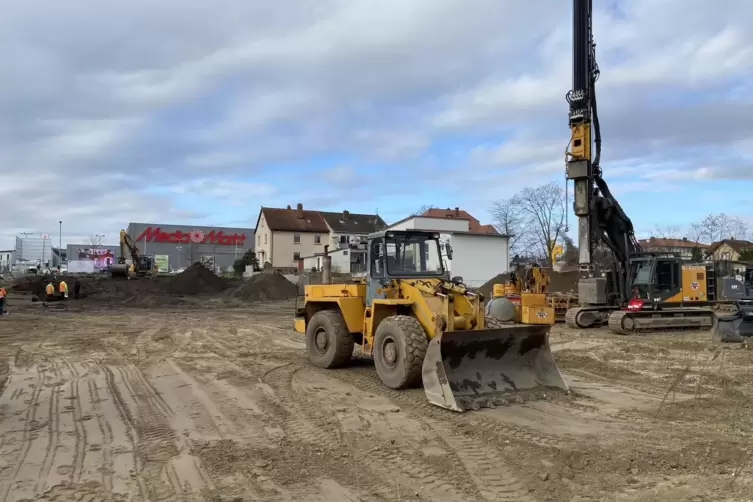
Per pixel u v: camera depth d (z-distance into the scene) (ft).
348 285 32.60
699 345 43.09
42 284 123.75
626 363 35.35
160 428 20.99
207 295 128.47
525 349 26.84
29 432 20.54
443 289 27.78
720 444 18.40
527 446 18.40
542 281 67.62
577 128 60.34
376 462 17.08
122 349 42.75
